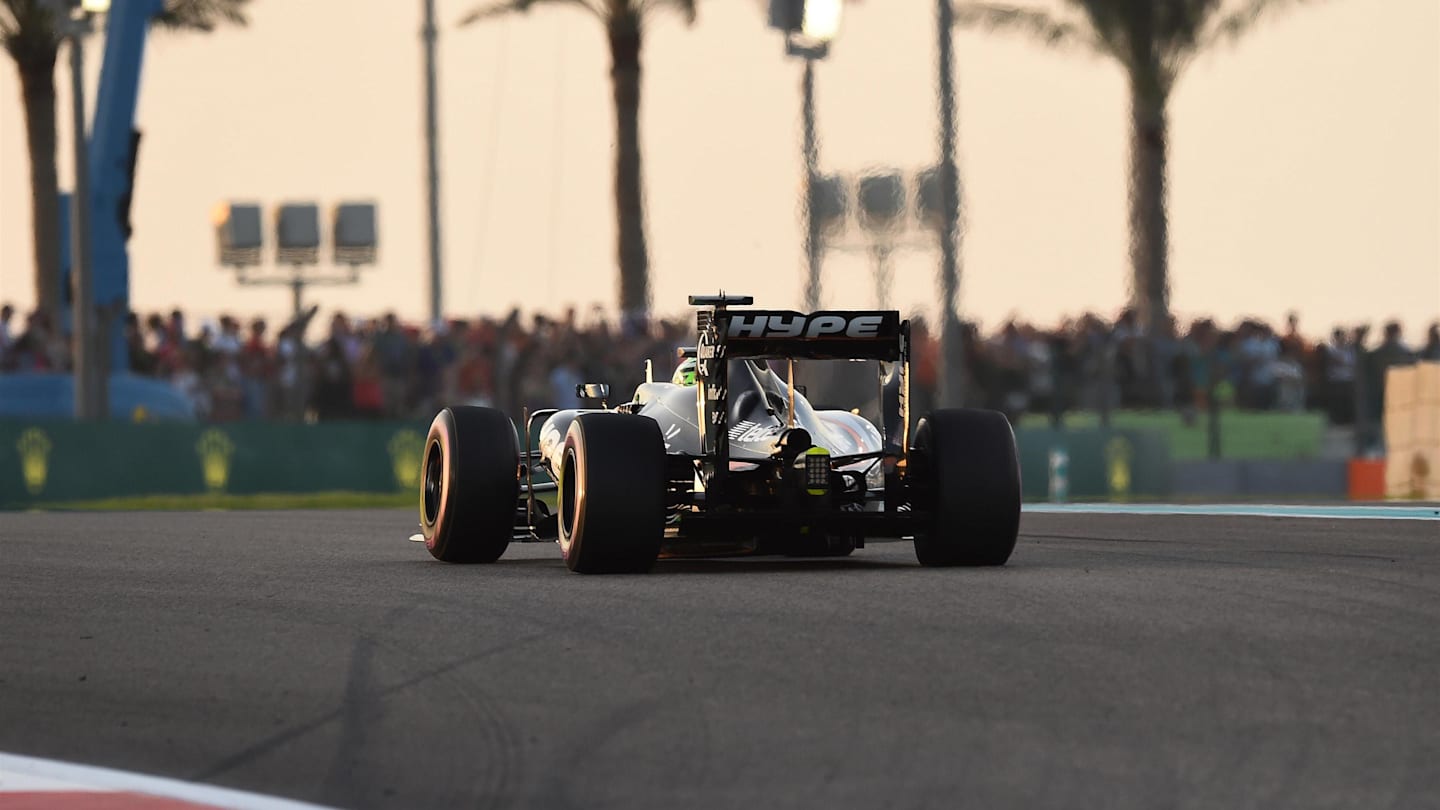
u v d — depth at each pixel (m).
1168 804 17.41
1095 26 118.12
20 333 95.31
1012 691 22.48
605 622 28.33
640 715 21.66
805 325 34.66
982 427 35.50
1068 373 91.81
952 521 34.97
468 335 92.94
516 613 29.66
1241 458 91.88
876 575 34.16
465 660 25.52
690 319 94.50
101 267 100.62
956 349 91.69
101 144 101.12
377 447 84.19
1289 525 49.88
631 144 120.56
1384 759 18.95
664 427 36.69
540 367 90.12
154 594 34.00
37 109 124.31
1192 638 26.03
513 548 44.44
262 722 22.12
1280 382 93.25
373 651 26.55
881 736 20.28
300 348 87.56
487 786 18.78
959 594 30.94
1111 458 87.44
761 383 36.25
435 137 104.75
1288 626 27.06
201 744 21.14
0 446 77.12
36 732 22.02
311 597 32.88
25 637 28.72
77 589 35.06
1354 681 22.83
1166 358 92.19
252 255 95.38
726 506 35.03
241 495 81.94
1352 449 93.31
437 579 35.38
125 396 92.00
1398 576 33.53
